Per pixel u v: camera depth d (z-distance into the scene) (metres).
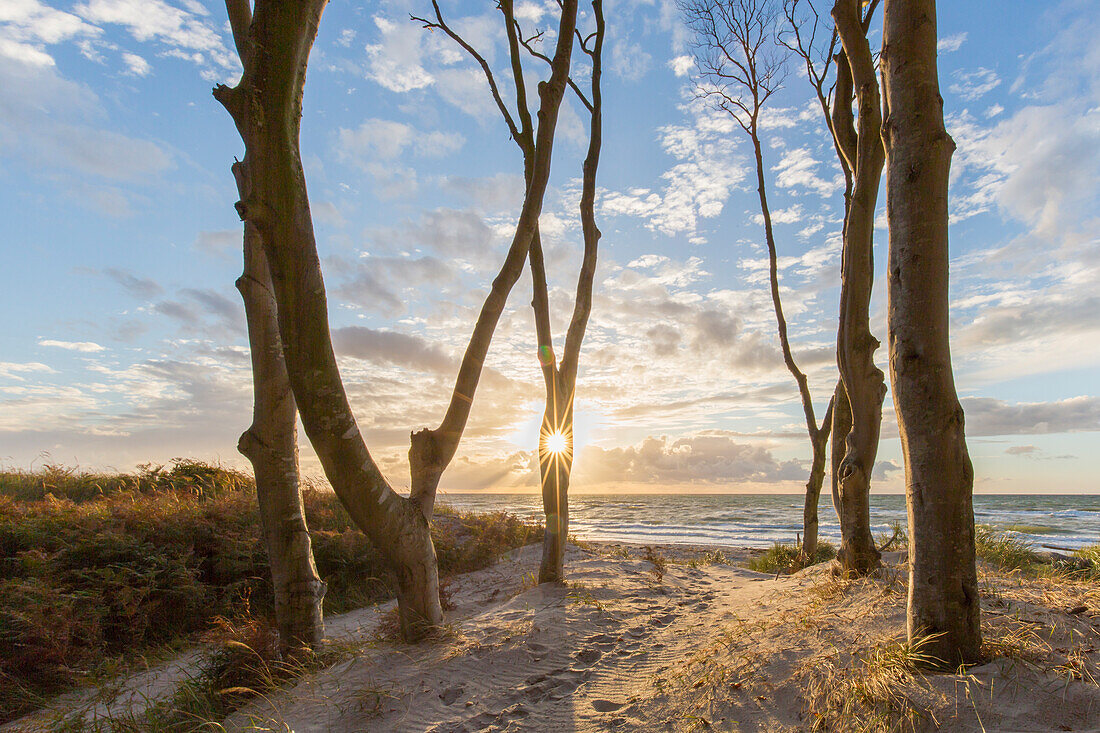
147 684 5.00
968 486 3.18
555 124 6.16
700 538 24.52
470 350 5.30
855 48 6.16
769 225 11.50
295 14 3.63
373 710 3.68
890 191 3.41
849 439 6.10
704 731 3.20
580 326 7.64
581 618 5.41
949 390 3.19
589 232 7.84
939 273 3.21
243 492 10.27
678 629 5.26
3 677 4.88
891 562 6.42
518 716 3.61
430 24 8.12
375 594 8.34
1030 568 7.07
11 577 6.37
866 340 6.04
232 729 3.69
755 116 11.71
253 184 3.72
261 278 4.91
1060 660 2.94
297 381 4.01
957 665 3.05
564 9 6.51
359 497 4.35
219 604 6.90
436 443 5.16
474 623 5.39
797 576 6.66
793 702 3.23
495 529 11.49
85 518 7.32
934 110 3.28
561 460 7.25
